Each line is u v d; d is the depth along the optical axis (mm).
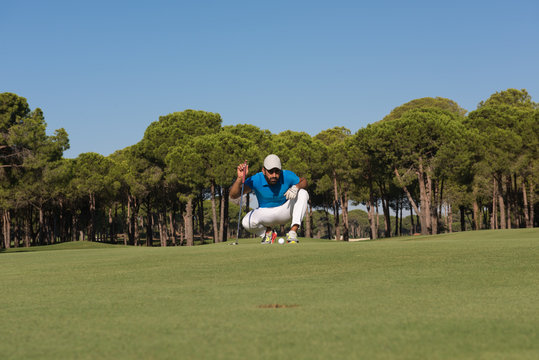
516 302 3326
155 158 39812
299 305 3312
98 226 64312
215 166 34031
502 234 16547
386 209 42969
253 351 2125
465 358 1976
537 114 32719
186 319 2910
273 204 9156
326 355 2041
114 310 3330
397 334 2406
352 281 4516
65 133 25688
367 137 33531
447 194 47031
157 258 7062
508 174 34438
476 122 34344
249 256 6652
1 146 24094
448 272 4934
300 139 40344
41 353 2209
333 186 42906
